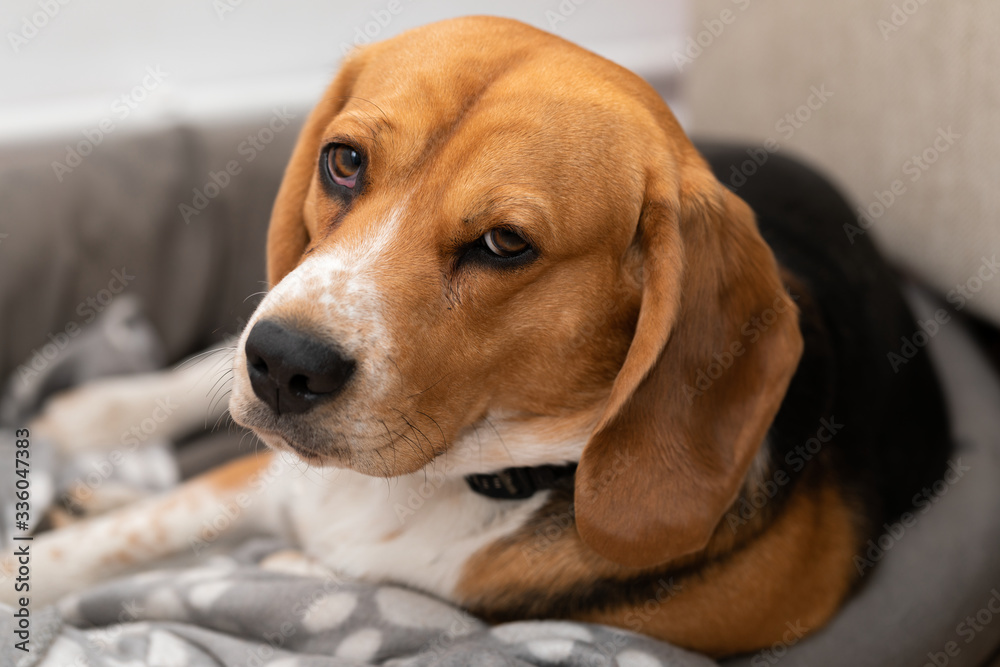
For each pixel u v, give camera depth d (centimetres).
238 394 56
